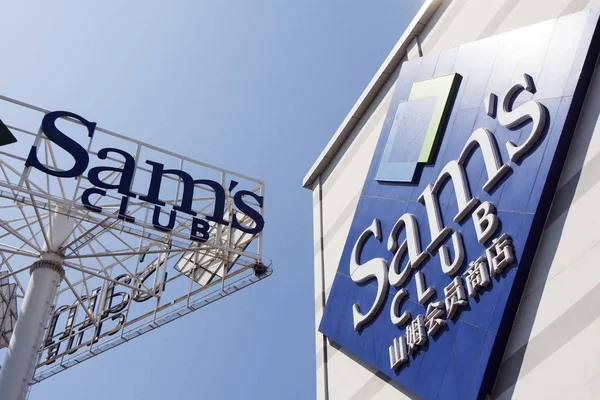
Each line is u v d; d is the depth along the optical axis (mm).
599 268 14969
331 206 27781
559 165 16953
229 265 39156
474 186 18938
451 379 16938
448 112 21453
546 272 16141
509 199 17562
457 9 23984
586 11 18250
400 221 21172
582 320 14828
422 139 21844
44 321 35844
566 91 17516
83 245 37531
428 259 19594
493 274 17031
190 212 38844
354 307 21844
